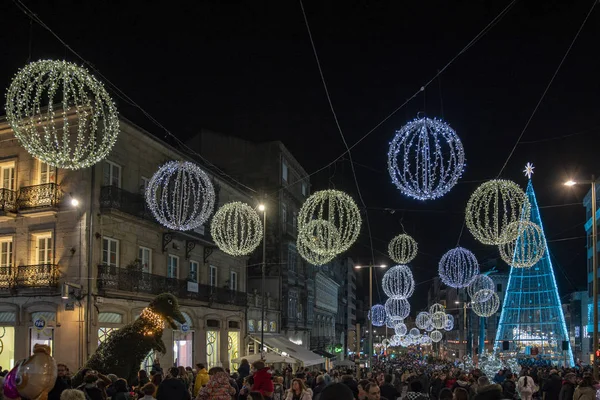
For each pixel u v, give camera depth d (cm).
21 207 2548
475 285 3694
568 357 4106
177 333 3036
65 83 1095
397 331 5409
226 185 3797
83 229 2469
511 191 1722
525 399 1939
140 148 2873
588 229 6569
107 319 2523
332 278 7394
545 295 4212
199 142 4862
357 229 1988
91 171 2514
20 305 2519
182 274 3228
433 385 1977
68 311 2414
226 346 3603
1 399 805
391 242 2447
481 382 1110
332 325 7575
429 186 1190
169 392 1173
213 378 1063
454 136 1198
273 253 4697
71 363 2370
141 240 2834
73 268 2459
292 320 4928
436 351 14162
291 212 5100
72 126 2466
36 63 1063
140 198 2780
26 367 764
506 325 4303
